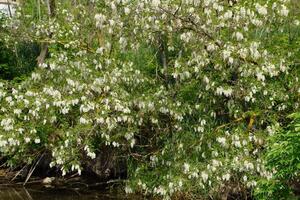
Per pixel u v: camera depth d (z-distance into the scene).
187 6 10.66
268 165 7.63
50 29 13.00
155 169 11.62
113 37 11.79
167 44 11.70
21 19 14.62
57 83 11.42
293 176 7.74
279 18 10.73
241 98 11.23
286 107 10.97
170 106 11.33
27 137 11.59
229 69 10.95
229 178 10.42
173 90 11.66
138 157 12.42
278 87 10.96
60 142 11.59
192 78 11.48
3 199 12.23
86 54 12.01
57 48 14.59
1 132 11.48
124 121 11.51
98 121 10.90
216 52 10.70
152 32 11.14
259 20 10.54
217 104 11.54
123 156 12.67
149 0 10.82
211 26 10.71
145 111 11.36
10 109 11.62
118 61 12.07
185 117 11.63
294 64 11.09
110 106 11.26
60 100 11.03
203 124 11.07
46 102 11.13
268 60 10.66
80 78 11.24
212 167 10.27
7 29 15.13
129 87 11.91
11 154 13.14
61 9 13.62
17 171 14.27
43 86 11.59
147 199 12.12
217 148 10.57
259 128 11.01
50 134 12.46
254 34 11.24
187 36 10.81
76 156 11.40
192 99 11.67
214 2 10.47
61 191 13.10
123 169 13.61
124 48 11.66
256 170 10.29
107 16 11.17
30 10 16.06
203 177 10.20
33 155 13.06
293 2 11.38
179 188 10.77
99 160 13.70
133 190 11.97
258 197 8.41
